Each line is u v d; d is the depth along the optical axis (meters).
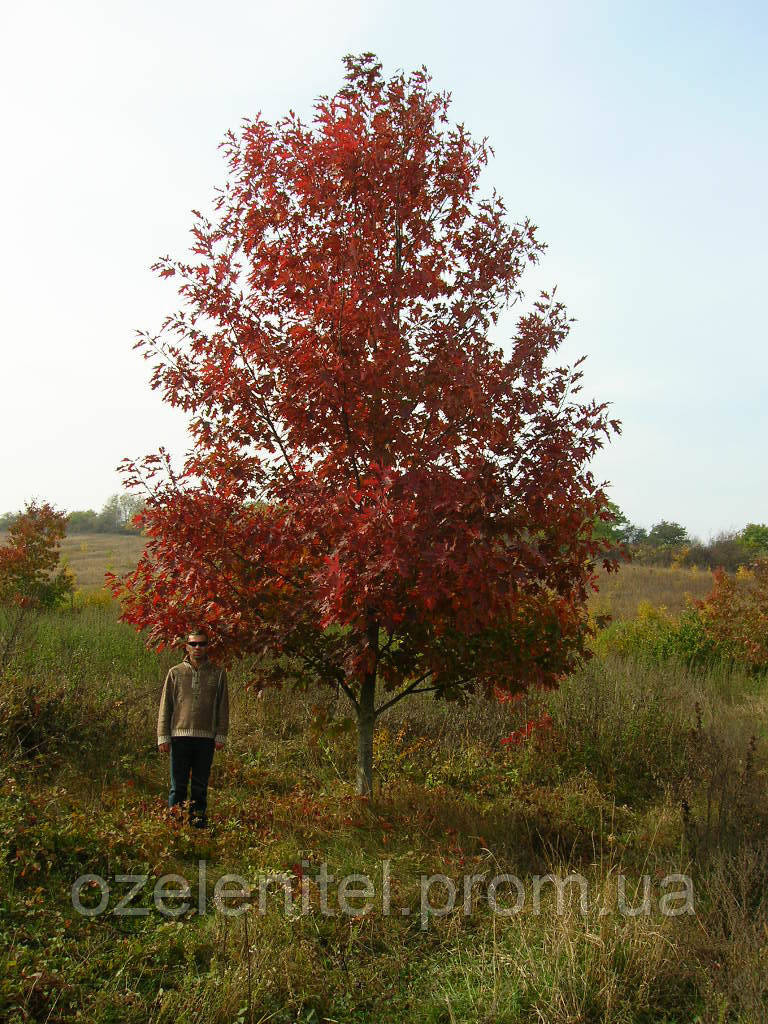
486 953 4.44
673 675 13.14
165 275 6.69
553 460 5.85
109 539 76.81
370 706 6.88
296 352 6.45
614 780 8.29
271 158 6.71
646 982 4.07
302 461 6.82
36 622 12.21
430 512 5.42
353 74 6.75
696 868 5.67
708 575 39.00
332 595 5.27
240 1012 3.74
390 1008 4.02
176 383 6.67
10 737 7.34
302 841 5.98
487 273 6.80
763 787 6.94
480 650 6.45
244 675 10.45
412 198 6.57
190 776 6.48
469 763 8.41
